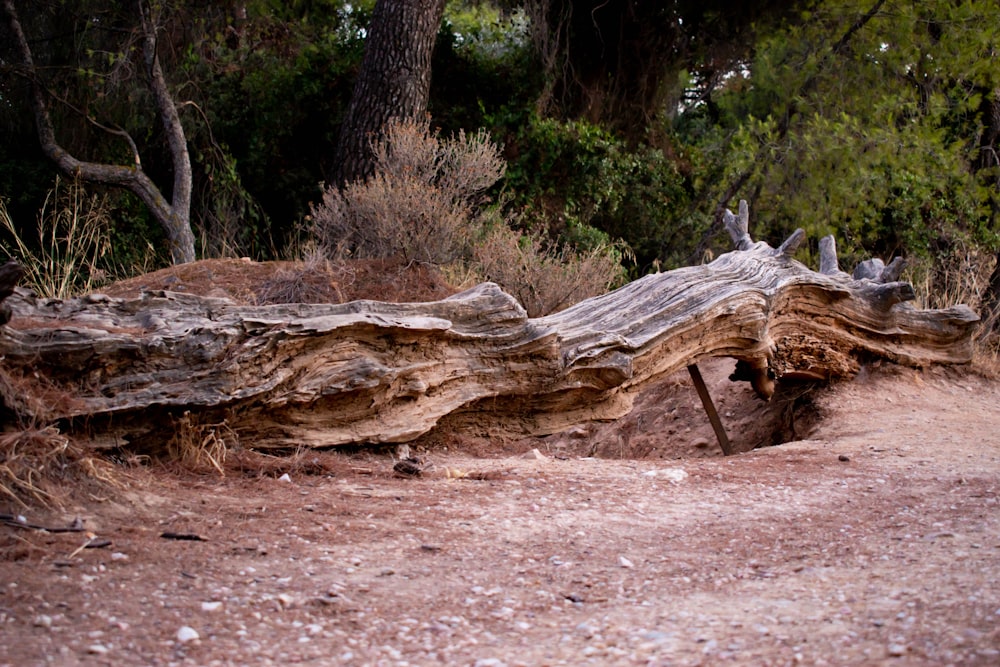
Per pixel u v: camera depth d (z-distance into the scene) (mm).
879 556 4035
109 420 4867
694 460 6570
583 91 17359
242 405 5270
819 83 16547
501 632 3227
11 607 3090
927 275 12289
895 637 2961
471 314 6273
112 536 3900
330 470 5352
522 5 17359
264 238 15352
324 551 3982
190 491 4672
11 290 4227
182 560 3713
